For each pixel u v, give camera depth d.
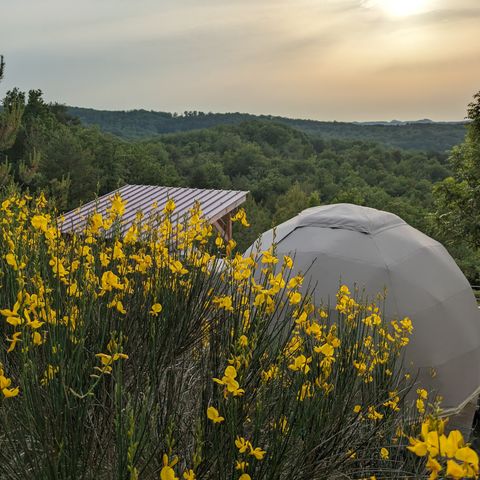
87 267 2.73
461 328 7.11
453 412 6.72
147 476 2.09
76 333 2.29
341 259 7.14
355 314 3.74
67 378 2.06
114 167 51.56
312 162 128.62
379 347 3.95
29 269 2.80
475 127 19.06
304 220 7.89
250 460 2.04
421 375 6.64
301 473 2.51
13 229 3.35
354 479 2.81
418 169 130.12
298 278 2.66
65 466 1.89
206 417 2.18
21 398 2.22
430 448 1.13
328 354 2.41
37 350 2.27
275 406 2.42
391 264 7.14
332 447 2.67
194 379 2.89
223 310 2.97
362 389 3.51
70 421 1.97
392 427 3.27
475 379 7.11
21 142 35.28
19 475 1.96
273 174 110.12
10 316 1.95
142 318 2.92
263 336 2.66
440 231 19.55
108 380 2.50
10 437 2.09
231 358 2.25
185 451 2.19
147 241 3.37
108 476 2.12
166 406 2.43
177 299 3.10
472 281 20.42
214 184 96.81
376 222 7.70
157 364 2.77
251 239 30.77
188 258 3.38
